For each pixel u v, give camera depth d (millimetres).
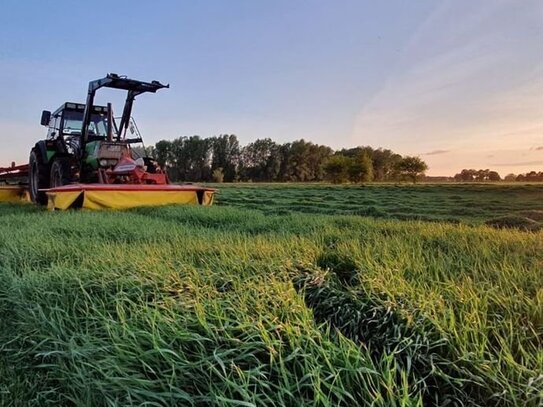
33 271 2404
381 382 1095
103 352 1418
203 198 6957
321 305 1754
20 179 10656
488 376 1107
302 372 1175
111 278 2080
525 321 1402
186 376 1230
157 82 7086
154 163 7844
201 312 1445
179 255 2516
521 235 3256
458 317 1423
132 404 1188
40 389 1545
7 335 1949
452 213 8109
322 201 12477
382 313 1522
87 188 5961
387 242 2756
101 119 8148
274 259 2273
